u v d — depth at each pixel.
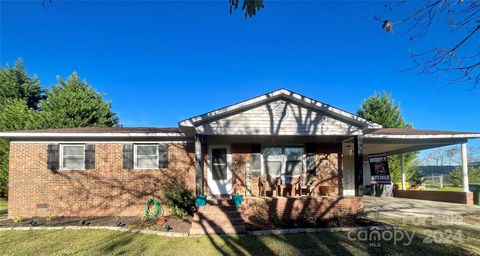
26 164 14.59
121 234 10.48
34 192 14.52
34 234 10.62
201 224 10.69
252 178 16.03
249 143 16.22
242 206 12.45
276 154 16.34
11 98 33.66
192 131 14.00
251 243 9.32
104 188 14.70
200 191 12.92
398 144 18.28
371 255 8.13
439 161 44.72
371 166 15.67
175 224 11.94
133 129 16.45
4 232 11.00
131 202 14.68
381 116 29.52
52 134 14.27
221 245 9.14
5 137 14.41
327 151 16.41
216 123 13.30
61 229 11.34
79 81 30.30
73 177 14.67
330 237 9.93
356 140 13.82
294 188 15.05
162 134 14.75
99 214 14.52
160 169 14.91
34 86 36.28
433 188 29.59
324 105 13.47
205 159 15.84
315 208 12.76
